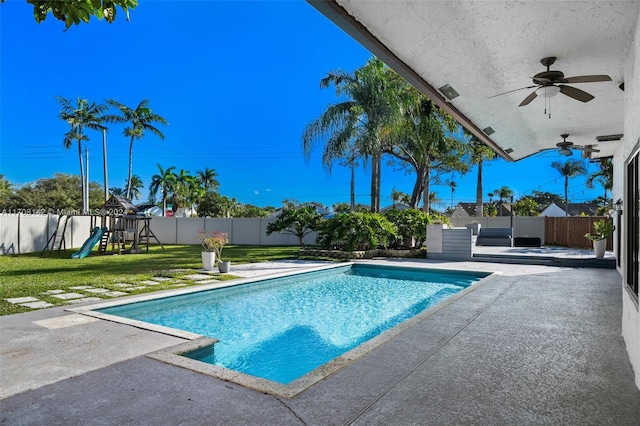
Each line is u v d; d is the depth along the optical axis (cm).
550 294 680
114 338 419
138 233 1694
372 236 1391
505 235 1833
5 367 333
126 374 316
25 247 1611
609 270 1033
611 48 412
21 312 540
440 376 309
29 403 264
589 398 269
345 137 1612
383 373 315
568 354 364
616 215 1019
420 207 1931
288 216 1556
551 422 235
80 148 3058
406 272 1130
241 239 2200
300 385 289
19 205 3550
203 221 2247
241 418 241
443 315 521
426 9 324
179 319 624
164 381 301
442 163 1805
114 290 724
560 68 468
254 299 787
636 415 245
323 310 699
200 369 325
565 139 859
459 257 1340
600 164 1891
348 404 259
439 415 244
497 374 314
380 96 1562
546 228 2002
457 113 606
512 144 871
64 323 482
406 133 1673
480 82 499
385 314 672
